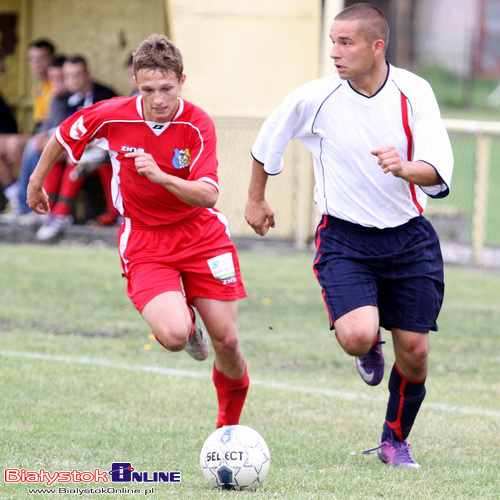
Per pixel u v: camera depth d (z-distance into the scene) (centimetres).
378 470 1584
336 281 1592
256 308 3175
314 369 2464
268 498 1367
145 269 1648
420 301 1592
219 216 1700
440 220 4531
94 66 4706
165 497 1366
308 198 4388
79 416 1862
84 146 1667
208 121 1627
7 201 4700
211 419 1905
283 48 4397
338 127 1590
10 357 2358
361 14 1529
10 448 1619
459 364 2562
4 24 4831
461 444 1803
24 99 4844
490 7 13825
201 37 4362
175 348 1562
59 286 3369
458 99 12600
